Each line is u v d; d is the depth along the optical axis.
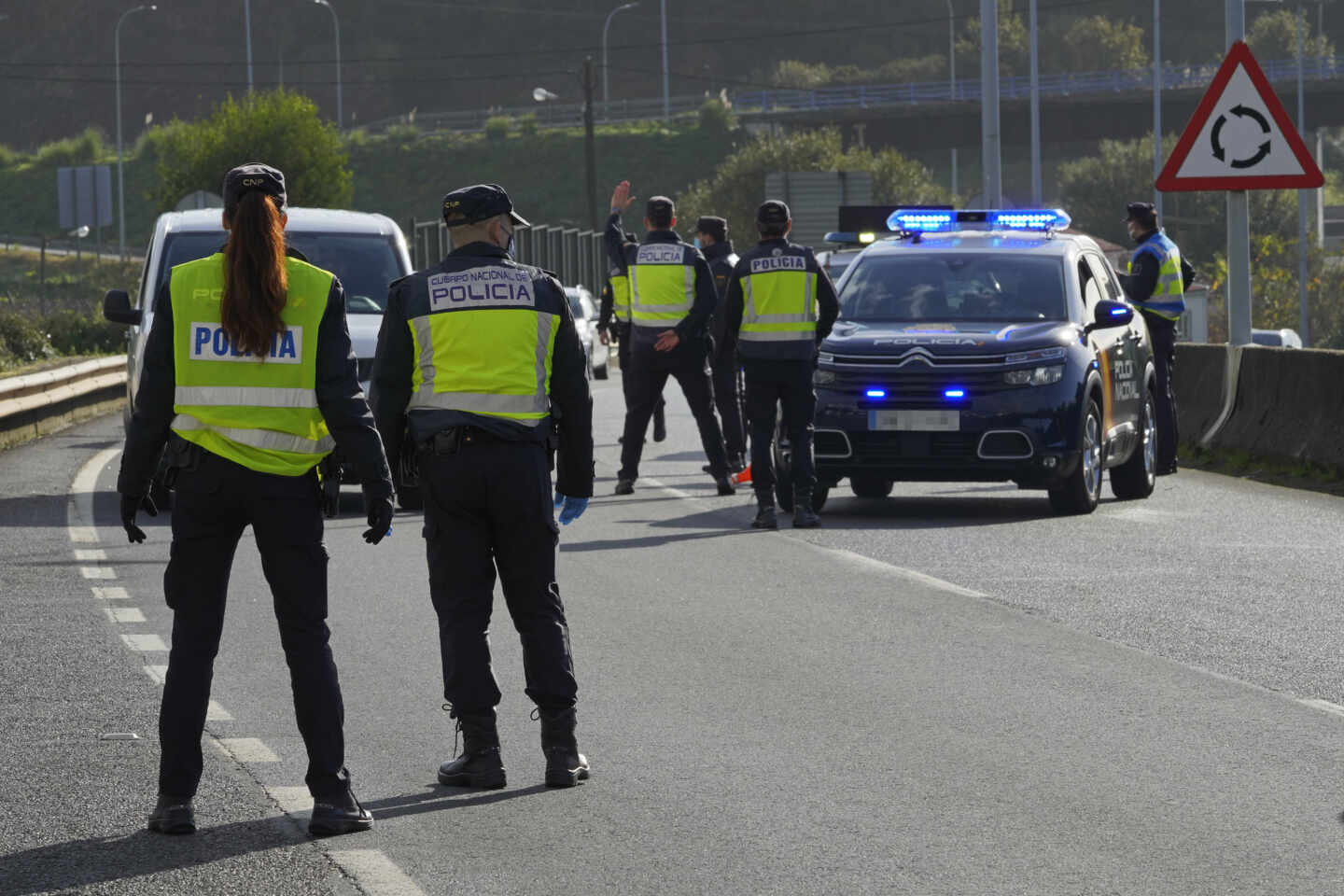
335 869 14.78
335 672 15.97
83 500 40.91
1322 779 17.52
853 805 16.69
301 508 15.76
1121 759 18.30
